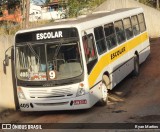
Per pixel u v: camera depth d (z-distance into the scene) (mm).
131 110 12914
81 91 12477
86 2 30922
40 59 12805
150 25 31078
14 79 14773
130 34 18125
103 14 16594
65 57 12570
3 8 31938
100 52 13938
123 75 16453
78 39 12477
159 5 44781
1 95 13938
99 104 13906
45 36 12734
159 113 12211
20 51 13125
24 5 26000
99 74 13523
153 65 20141
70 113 13367
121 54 16312
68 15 30219
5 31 20578
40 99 12898
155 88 15852
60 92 12625
